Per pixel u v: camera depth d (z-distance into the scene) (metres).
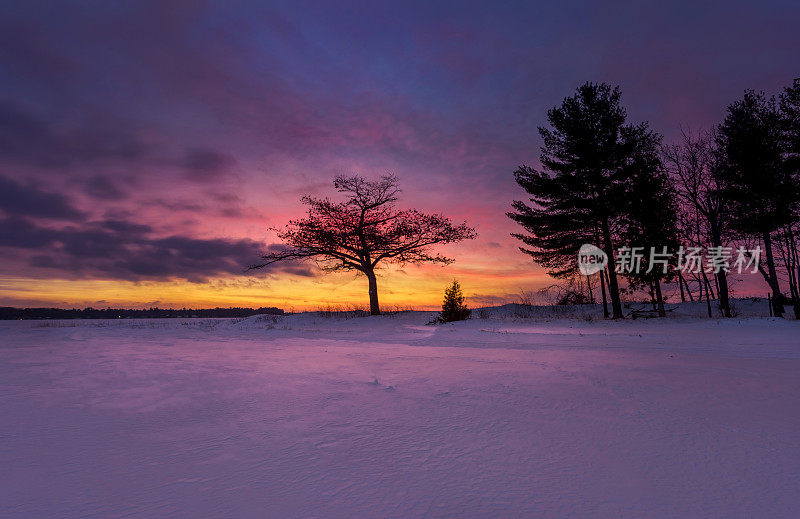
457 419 4.24
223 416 4.32
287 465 3.03
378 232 33.31
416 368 7.47
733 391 5.53
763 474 2.91
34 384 5.77
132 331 18.62
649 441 3.59
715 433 3.80
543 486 2.70
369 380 6.24
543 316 28.34
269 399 5.05
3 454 3.20
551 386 5.84
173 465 3.02
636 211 26.70
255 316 33.25
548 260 30.56
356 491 2.60
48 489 2.60
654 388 5.71
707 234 29.36
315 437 3.67
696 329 18.61
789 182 25.92
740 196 26.88
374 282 32.97
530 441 3.58
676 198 29.31
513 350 10.98
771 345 12.36
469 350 11.01
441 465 3.05
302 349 11.02
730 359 8.87
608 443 3.54
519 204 30.50
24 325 23.77
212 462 3.08
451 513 2.32
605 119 28.56
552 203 30.14
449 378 6.44
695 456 3.25
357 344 13.00
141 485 2.67
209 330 21.34
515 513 2.33
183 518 2.24
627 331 18.34
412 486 2.68
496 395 5.30
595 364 8.03
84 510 2.33
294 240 33.22
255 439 3.61
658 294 26.84
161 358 8.60
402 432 3.82
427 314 29.41
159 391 5.40
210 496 2.52
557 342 13.64
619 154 28.27
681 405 4.80
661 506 2.43
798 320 21.59
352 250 33.34
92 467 2.97
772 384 5.97
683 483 2.76
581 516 2.30
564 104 30.03
